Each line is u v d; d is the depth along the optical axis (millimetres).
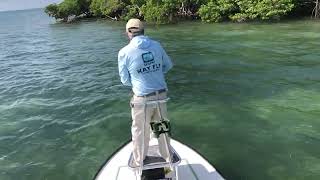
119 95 15734
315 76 17328
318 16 41594
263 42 27000
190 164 7688
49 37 40500
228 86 16297
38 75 20875
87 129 12289
